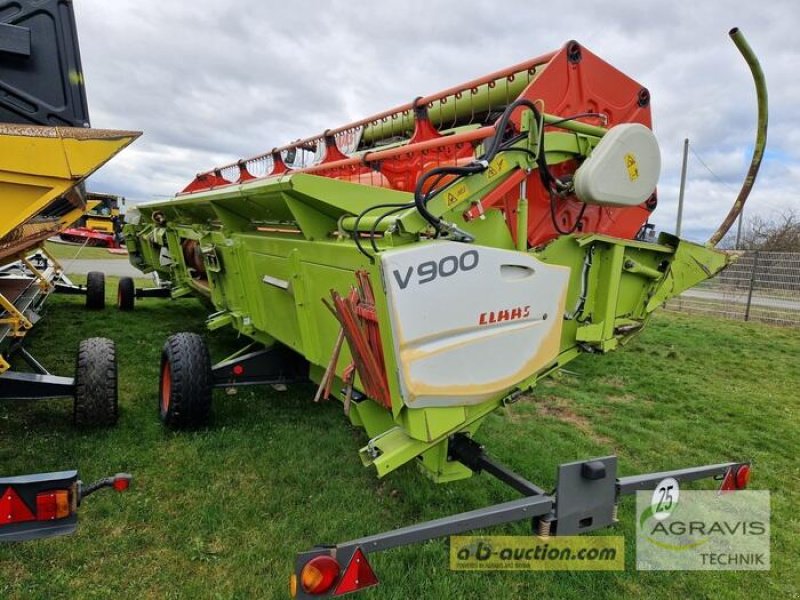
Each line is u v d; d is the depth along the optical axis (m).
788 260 13.50
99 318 8.07
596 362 7.49
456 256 2.32
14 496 1.94
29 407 4.34
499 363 2.55
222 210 4.35
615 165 2.93
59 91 2.95
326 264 2.91
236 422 4.33
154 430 4.07
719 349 8.92
